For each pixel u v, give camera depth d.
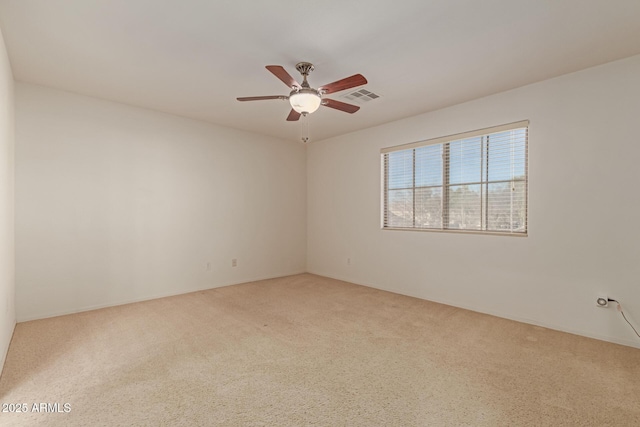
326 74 2.94
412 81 3.10
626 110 2.67
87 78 3.07
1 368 2.19
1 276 2.25
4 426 1.66
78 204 3.51
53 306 3.36
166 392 1.98
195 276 4.48
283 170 5.55
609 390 2.00
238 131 4.93
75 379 2.12
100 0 1.92
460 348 2.62
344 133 5.14
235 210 4.91
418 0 1.91
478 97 3.53
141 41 2.40
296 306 3.77
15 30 2.24
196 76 3.01
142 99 3.65
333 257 5.40
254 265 5.18
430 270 4.05
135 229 3.93
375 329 3.04
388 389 2.02
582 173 2.88
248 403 1.87
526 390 2.01
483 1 1.92
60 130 3.39
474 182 3.68
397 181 4.49
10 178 2.79
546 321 3.11
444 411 1.80
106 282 3.71
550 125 3.06
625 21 2.13
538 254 3.15
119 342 2.71
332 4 1.95
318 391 2.00
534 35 2.30
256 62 2.72
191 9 2.01
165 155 4.16
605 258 2.78
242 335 2.88
